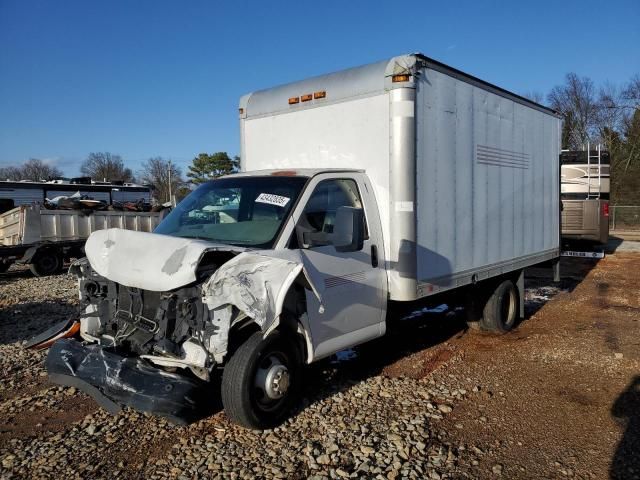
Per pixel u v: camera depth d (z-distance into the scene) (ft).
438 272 19.83
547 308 33.24
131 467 13.20
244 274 13.04
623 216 113.91
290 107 21.15
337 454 13.65
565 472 13.07
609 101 158.71
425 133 18.83
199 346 13.42
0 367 20.56
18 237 50.67
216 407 16.61
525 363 21.44
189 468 13.08
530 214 27.78
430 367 20.85
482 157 22.77
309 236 15.94
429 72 18.98
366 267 17.56
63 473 12.89
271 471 12.88
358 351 23.08
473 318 26.16
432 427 15.40
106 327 15.55
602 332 26.58
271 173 18.10
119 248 14.75
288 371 15.24
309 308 15.58
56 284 44.29
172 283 13.05
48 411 16.57
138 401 12.95
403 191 17.90
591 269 53.16
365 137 18.74
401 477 12.65
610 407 17.02
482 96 22.62
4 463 13.33
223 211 17.42
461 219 21.27
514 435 15.05
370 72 18.54
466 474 12.94
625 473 13.03
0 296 37.60
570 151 58.75
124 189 81.51
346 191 17.70
